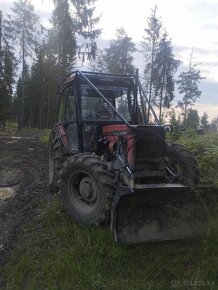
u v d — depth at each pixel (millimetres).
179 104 30062
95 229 5453
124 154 5625
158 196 5051
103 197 5301
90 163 5504
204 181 6270
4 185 9109
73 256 4945
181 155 6133
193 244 5051
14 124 52250
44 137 19703
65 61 27578
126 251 4867
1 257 5488
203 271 4414
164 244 5043
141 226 4965
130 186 4961
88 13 26859
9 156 13125
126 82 7102
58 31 27297
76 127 6922
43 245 5527
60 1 26781
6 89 38281
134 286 4289
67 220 6008
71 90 7188
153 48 32062
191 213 5234
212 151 7449
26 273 4934
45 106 45875
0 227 6492
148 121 6941
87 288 4371
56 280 4625
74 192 5938
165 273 4535
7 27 37031
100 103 6832
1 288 4797
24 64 38219
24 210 7074
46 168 10688
